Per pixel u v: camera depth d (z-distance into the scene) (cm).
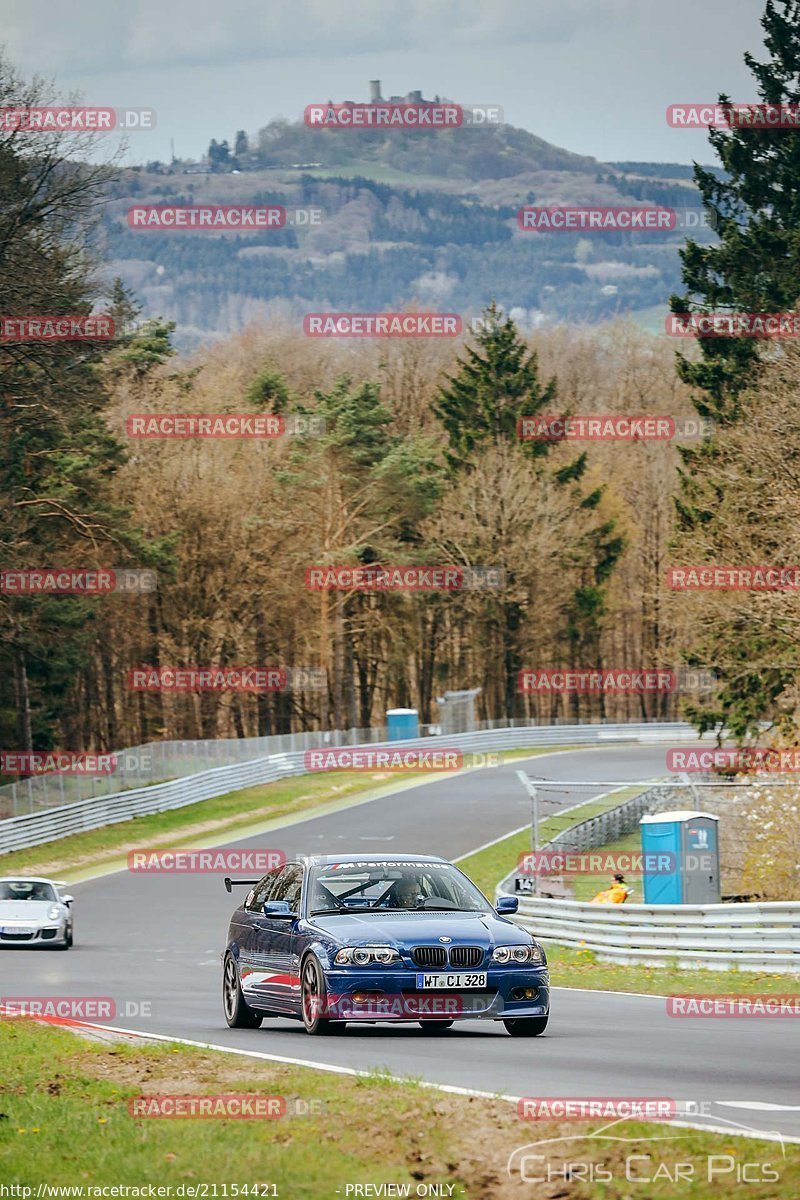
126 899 10400
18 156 11425
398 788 16938
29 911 8012
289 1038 3741
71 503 15662
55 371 12200
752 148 13762
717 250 13650
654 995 5312
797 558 9712
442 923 3766
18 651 15600
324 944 3716
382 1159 2228
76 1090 2920
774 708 11850
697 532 10912
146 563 16925
